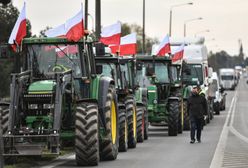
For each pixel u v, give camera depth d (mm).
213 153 27031
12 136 20250
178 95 40375
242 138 36156
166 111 38875
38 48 23047
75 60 23109
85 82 23047
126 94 30156
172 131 38438
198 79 51500
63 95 21312
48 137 20250
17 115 20859
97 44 23750
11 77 21344
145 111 35188
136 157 25344
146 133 35219
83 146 21422
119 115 27609
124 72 31531
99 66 24391
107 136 23547
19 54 22953
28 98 21203
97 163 21844
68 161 23594
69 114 22062
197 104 32656
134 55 34875
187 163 23000
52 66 22938
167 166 22016
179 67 41594
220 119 59625
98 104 23359
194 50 52625
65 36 23547
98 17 43312
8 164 21719
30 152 20156
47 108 21188
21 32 22906
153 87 38875
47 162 23234
